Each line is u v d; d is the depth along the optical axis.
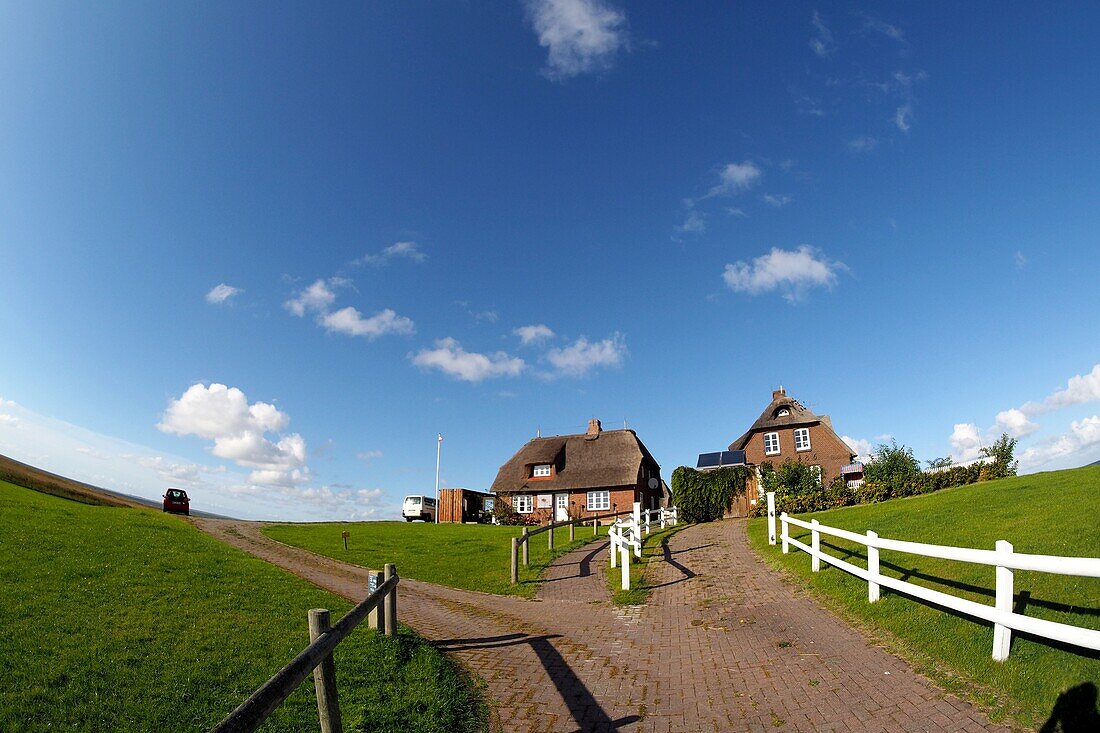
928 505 17.25
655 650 9.08
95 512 24.67
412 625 11.23
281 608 11.11
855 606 9.90
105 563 13.56
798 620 9.89
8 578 11.21
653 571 16.12
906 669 7.05
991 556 6.73
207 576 13.53
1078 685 5.55
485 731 6.31
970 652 6.92
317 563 19.39
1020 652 6.48
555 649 9.38
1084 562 5.50
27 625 8.52
